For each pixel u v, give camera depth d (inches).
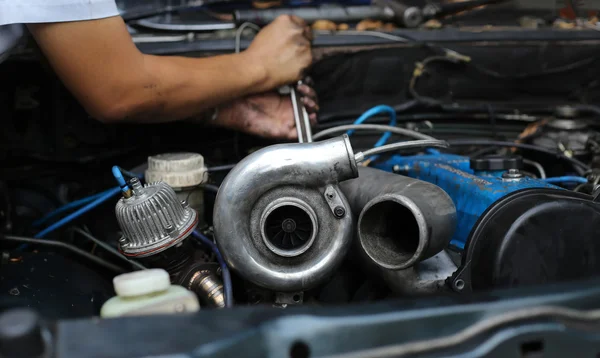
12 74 61.6
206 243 48.5
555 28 76.6
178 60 54.4
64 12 46.6
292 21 62.5
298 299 42.6
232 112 60.9
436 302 28.2
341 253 41.1
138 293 32.9
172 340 25.9
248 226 40.5
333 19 77.3
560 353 27.5
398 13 77.2
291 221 41.9
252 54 58.8
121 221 42.9
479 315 27.5
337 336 26.4
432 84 71.7
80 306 45.1
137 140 65.6
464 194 49.4
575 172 62.3
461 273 40.3
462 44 70.7
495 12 82.3
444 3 79.0
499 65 71.2
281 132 61.9
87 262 62.8
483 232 40.3
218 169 58.2
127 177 59.2
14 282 46.0
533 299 28.2
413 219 43.7
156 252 42.4
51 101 62.8
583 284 29.6
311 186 40.8
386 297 48.8
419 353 26.6
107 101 50.8
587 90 73.7
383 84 70.6
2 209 60.6
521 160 52.4
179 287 35.0
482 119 74.0
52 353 25.2
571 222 38.8
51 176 65.1
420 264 44.8
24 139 63.2
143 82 50.6
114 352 25.2
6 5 45.8
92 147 64.9
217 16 81.0
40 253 52.9
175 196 44.0
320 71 68.2
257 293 44.4
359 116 70.4
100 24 48.1
